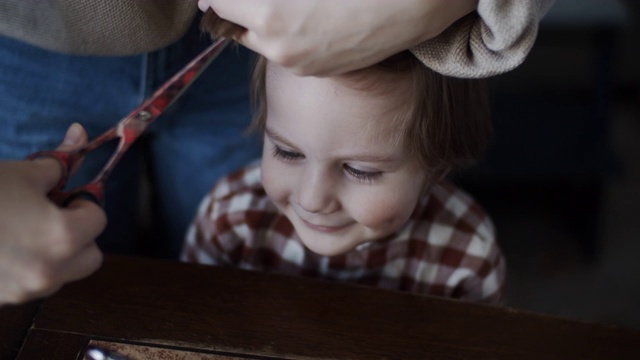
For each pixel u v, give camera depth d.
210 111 1.02
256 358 0.68
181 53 0.90
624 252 1.80
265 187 0.84
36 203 0.53
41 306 0.70
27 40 0.74
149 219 1.25
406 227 0.95
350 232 0.84
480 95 0.86
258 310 0.73
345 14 0.56
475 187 1.91
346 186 0.79
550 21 1.65
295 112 0.73
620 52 2.14
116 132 0.67
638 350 0.73
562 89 1.98
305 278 0.76
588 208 1.85
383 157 0.76
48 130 0.94
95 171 0.99
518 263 1.77
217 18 0.61
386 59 0.70
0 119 0.93
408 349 0.71
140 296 0.72
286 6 0.56
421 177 0.82
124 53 0.75
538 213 1.88
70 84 0.91
